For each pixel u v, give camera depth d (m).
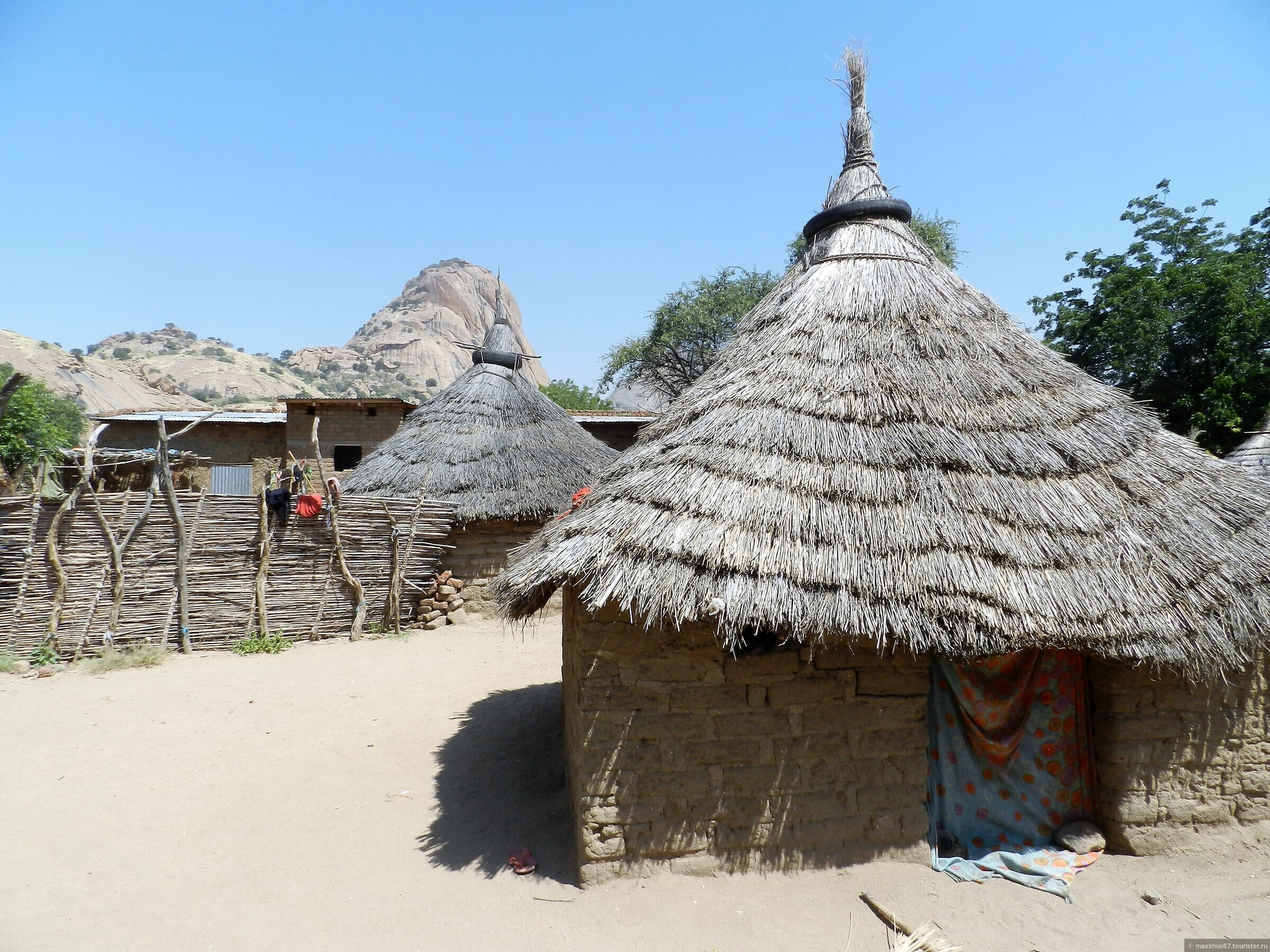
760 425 4.98
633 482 4.93
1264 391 14.76
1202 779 4.92
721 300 27.88
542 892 4.49
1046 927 4.13
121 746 6.70
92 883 4.60
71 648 9.15
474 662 9.50
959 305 5.98
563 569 4.41
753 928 4.12
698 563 4.27
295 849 5.05
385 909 4.35
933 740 4.93
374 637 10.66
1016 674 4.98
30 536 9.05
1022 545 4.53
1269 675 5.06
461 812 5.56
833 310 5.84
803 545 4.40
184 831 5.27
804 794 4.65
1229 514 5.01
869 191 6.75
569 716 5.83
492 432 12.91
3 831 5.19
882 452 4.90
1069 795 4.99
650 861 4.56
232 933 4.12
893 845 4.70
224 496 9.97
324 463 23.14
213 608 9.91
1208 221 17.94
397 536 10.94
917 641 4.09
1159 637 4.31
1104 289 17.56
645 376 31.38
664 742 4.58
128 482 13.99
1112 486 4.96
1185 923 4.18
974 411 5.20
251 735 7.04
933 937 3.98
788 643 4.71
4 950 3.92
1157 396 16.72
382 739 6.98
